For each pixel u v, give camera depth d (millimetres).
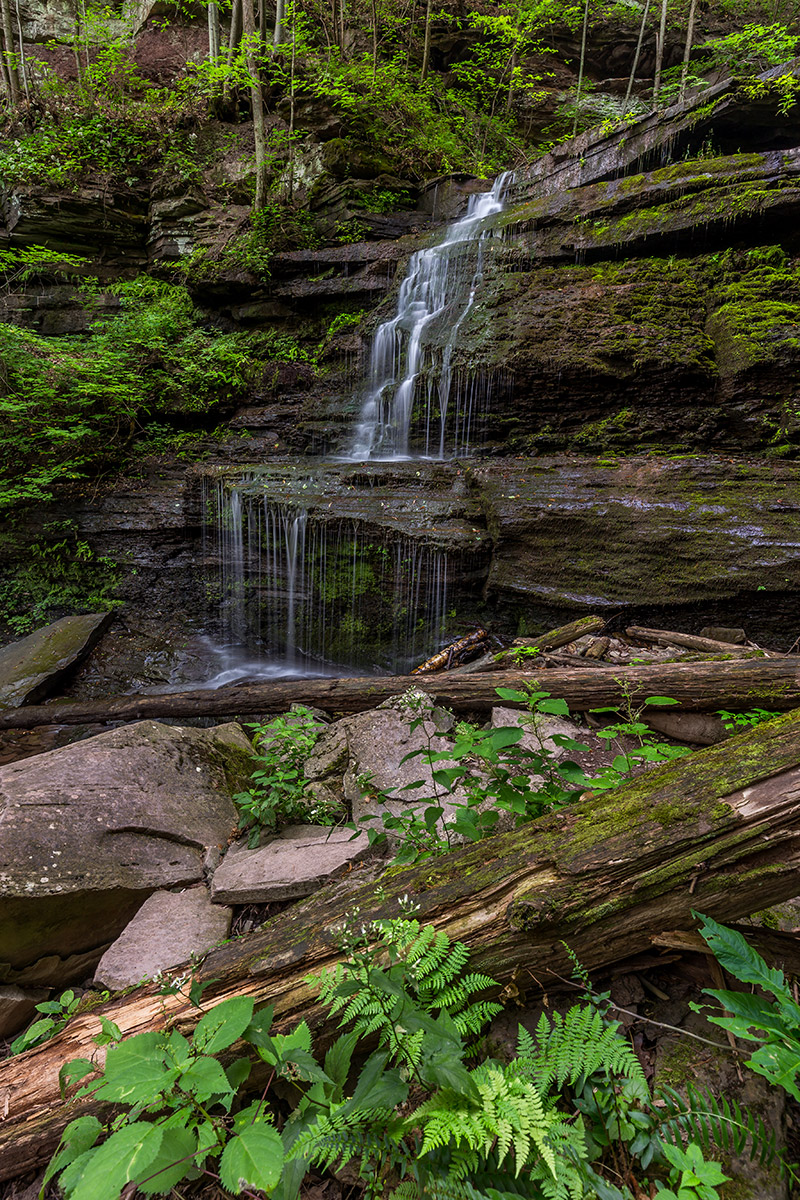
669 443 7090
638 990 1909
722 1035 1740
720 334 7129
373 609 7117
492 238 9992
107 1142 1308
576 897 1768
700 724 3959
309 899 2287
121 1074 1413
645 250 8531
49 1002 2150
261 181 11922
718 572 5422
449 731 3961
